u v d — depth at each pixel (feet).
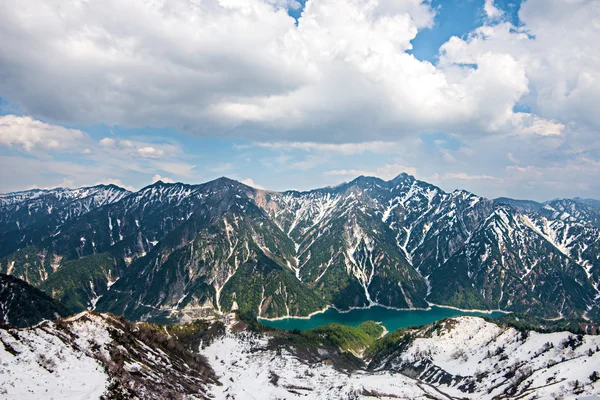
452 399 483.92
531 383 455.22
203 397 370.53
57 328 343.46
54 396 233.35
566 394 389.39
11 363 252.21
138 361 371.56
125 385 288.10
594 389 373.40
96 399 245.65
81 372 281.95
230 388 445.78
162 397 308.19
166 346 492.95
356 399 414.00
